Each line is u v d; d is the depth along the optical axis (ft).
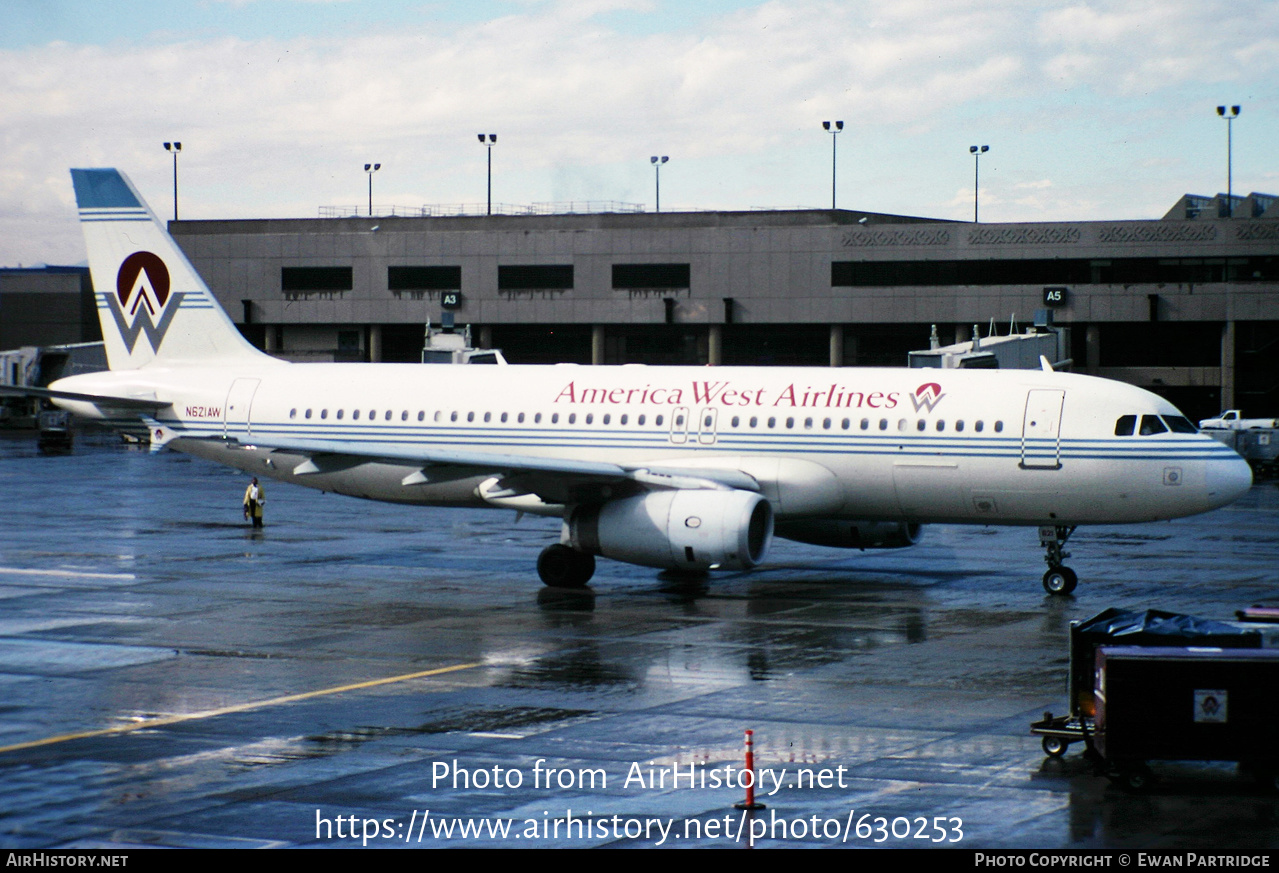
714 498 115.75
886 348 368.68
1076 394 119.03
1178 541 161.89
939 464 120.88
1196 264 337.31
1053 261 343.05
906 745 68.13
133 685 81.97
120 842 53.21
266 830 54.75
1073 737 65.57
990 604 113.91
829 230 351.25
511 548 151.64
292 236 379.35
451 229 379.14
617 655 91.56
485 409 136.77
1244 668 59.36
